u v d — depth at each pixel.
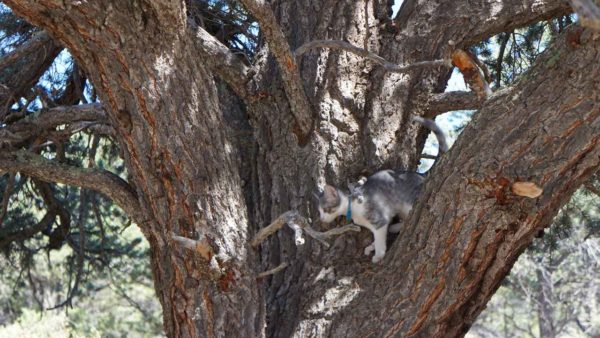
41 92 5.98
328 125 5.84
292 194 5.81
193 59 4.62
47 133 6.00
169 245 5.00
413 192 5.67
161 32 4.39
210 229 4.86
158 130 4.60
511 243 4.56
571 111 4.12
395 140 5.93
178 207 4.83
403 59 6.06
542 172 4.25
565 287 19.94
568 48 4.12
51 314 13.66
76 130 5.96
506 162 4.30
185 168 4.72
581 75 4.05
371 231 5.67
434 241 4.73
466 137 4.56
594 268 18.77
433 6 6.21
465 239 4.60
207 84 4.75
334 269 5.49
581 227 14.06
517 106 4.31
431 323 4.92
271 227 4.88
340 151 5.80
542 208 4.41
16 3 4.15
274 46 5.03
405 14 6.28
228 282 4.99
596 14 3.08
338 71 5.98
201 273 4.98
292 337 5.27
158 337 20.55
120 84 4.49
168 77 4.50
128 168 4.92
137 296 21.66
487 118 4.46
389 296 5.02
